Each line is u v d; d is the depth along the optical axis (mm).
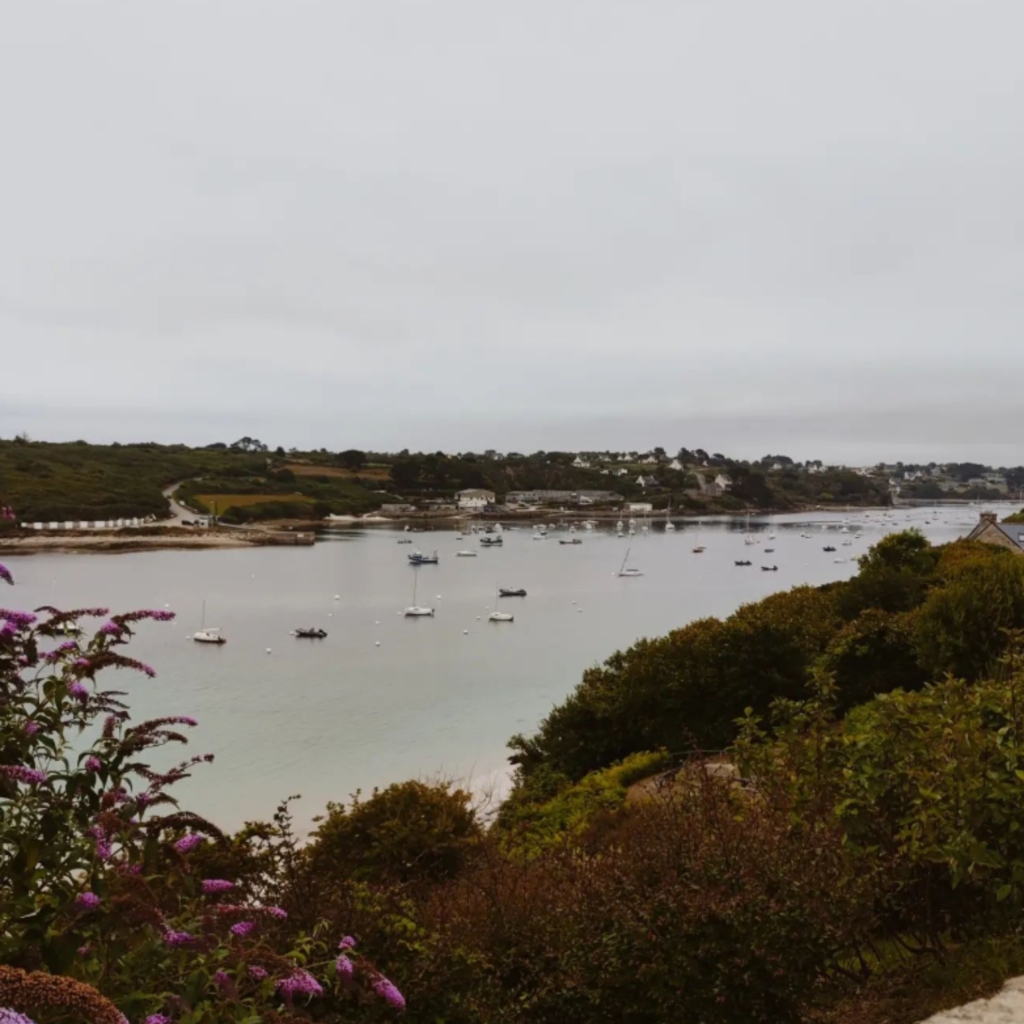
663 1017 4441
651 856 5398
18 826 2943
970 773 4867
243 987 3072
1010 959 4621
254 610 69875
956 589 14727
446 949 5027
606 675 18922
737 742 6742
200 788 24344
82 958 2834
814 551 146000
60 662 3369
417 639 57219
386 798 10250
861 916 5113
